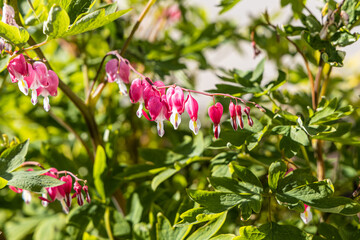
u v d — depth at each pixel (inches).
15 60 29.7
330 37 32.4
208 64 41.7
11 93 39.3
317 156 33.9
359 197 31.3
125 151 41.9
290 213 35.7
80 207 35.0
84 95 40.3
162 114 30.3
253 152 34.6
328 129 31.4
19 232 38.3
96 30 37.9
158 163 34.6
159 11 47.6
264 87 34.3
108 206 35.0
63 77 40.1
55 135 40.9
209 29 43.7
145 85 30.7
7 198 39.5
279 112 32.6
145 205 34.7
